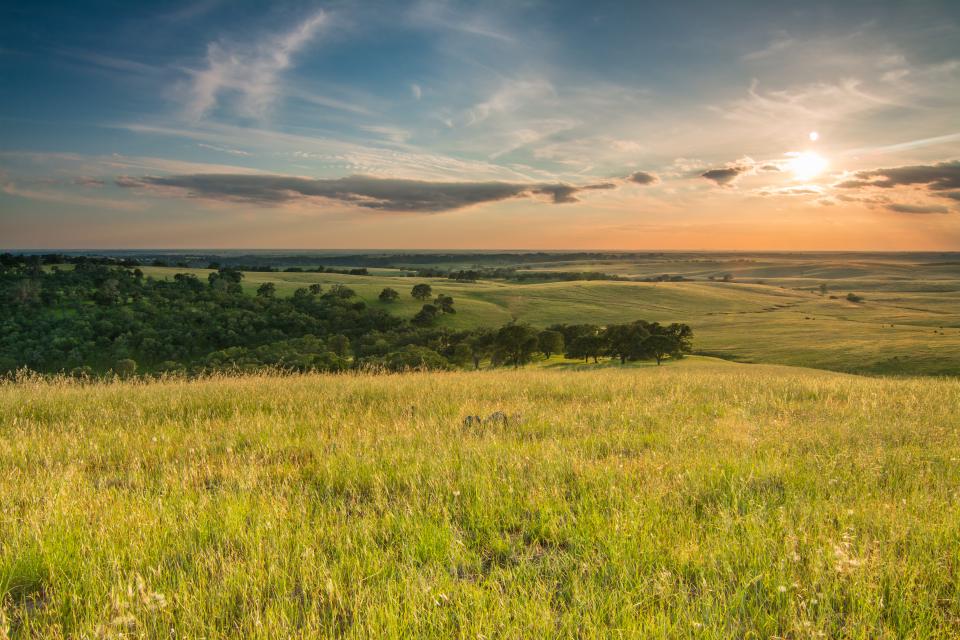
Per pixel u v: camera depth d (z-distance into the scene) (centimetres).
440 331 11338
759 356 9431
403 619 284
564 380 1372
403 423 785
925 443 662
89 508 436
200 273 16988
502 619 283
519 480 509
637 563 345
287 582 336
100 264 15162
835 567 321
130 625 282
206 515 421
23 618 297
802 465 555
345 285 17425
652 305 17838
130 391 1092
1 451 619
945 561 343
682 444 644
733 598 301
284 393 1071
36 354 9088
